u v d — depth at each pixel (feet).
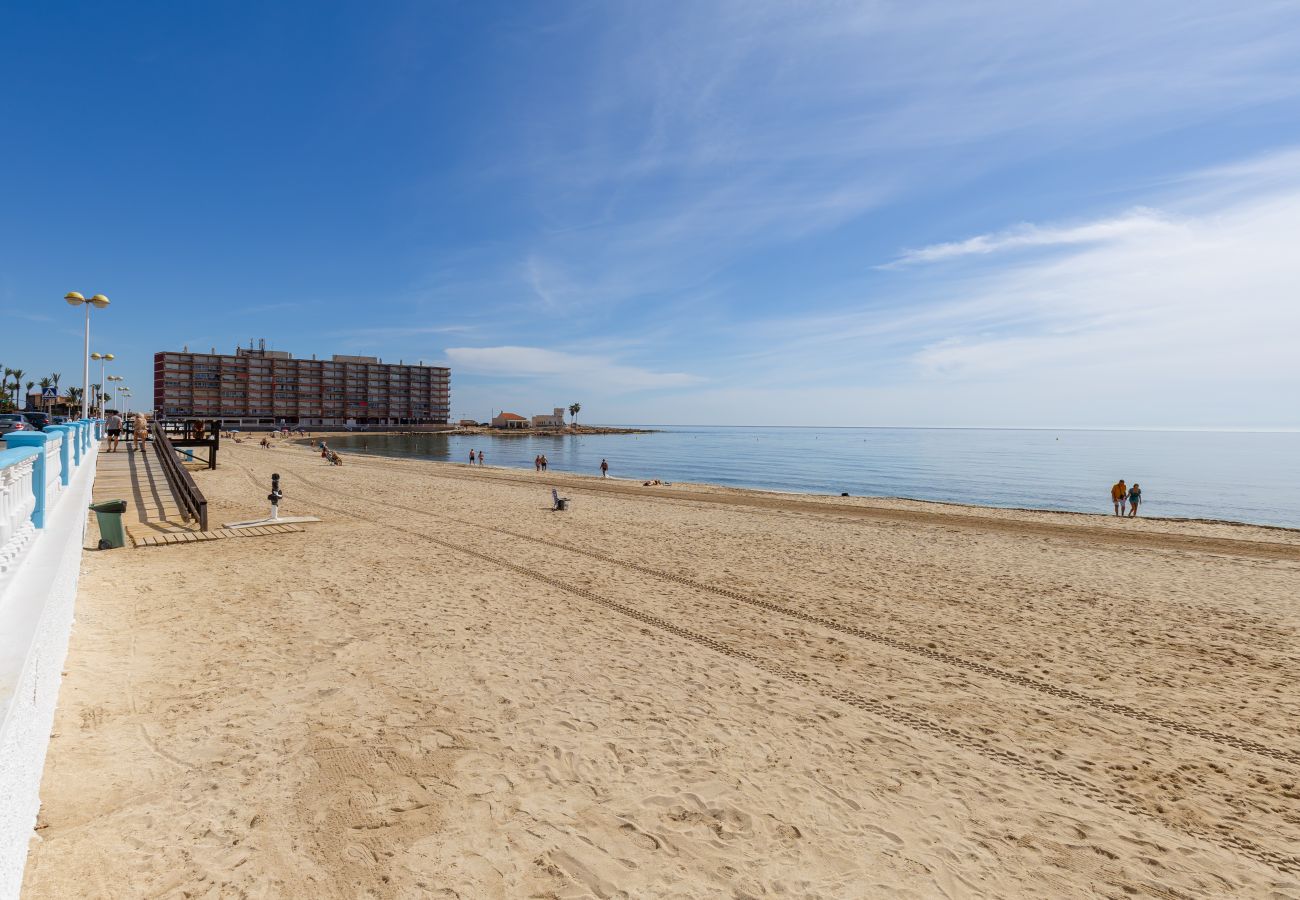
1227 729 19.17
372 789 13.84
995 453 323.78
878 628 28.76
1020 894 11.68
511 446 381.60
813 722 18.83
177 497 55.83
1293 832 14.07
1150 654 25.84
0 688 8.42
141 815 12.24
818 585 36.81
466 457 272.72
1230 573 41.91
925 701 20.76
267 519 51.62
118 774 13.66
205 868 10.87
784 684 21.76
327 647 22.97
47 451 21.17
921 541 53.26
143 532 44.11
